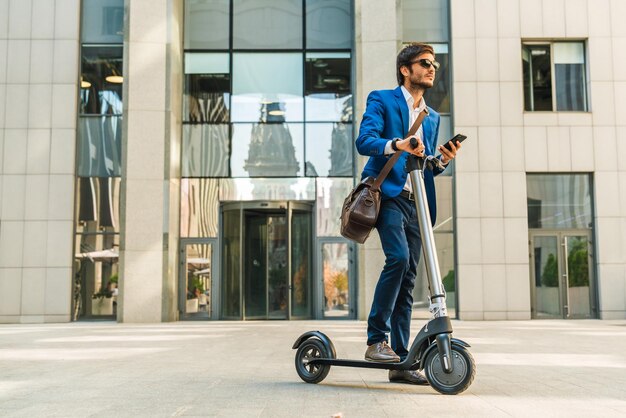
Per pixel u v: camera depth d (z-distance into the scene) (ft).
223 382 14.43
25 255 56.03
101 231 57.11
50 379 15.49
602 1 58.29
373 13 57.00
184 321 57.67
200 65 61.77
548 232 56.65
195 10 62.28
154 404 11.25
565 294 56.08
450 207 57.11
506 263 55.42
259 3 62.54
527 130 56.80
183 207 59.77
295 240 60.18
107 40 58.90
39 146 56.95
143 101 55.67
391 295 12.96
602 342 29.89
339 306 59.06
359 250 55.36
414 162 12.39
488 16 57.62
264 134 61.11
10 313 55.52
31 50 57.82
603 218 56.44
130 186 54.85
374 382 13.99
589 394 12.17
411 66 13.69
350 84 61.82
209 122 61.05
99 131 58.03
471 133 56.54
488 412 9.98
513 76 57.21
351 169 60.75
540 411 10.10
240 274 59.26
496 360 20.52
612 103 57.57
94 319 56.54
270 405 10.87
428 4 59.21
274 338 34.14
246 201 60.18
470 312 54.95
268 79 61.77
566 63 58.44
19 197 56.49
